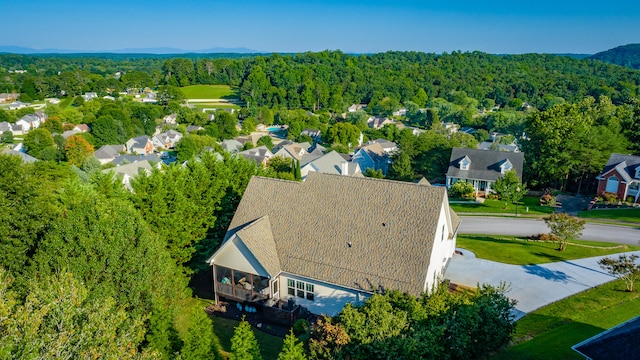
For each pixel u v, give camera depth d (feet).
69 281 56.80
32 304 48.03
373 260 81.05
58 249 71.05
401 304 64.08
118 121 477.36
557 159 205.67
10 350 40.19
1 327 43.73
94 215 73.26
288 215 92.73
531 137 234.99
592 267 108.27
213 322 86.43
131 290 71.51
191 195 100.32
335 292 83.10
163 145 470.80
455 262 111.86
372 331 56.18
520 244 128.16
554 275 103.60
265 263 83.87
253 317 88.38
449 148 243.19
